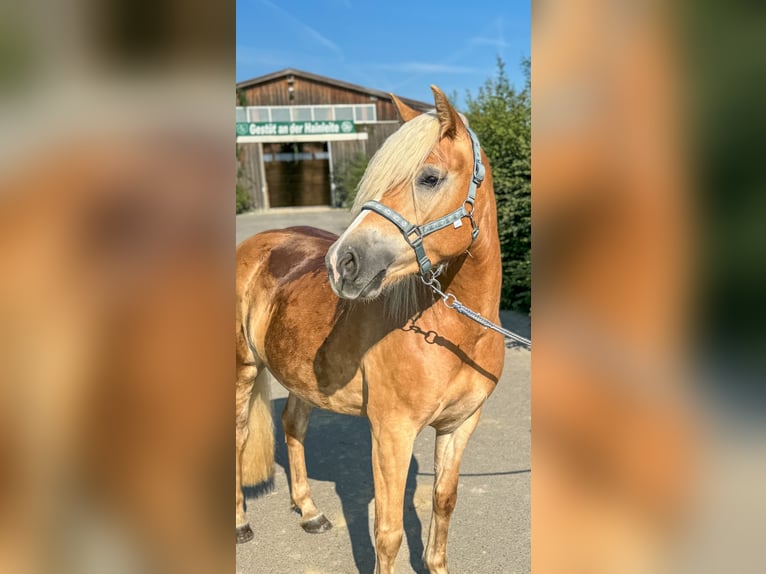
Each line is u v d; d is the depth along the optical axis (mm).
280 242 2383
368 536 2455
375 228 1341
